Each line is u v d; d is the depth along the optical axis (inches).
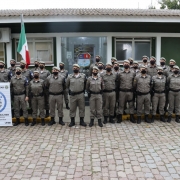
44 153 193.9
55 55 358.6
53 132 243.4
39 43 358.6
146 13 340.5
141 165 172.2
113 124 269.0
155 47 366.3
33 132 244.4
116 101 279.6
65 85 263.0
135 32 357.4
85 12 339.6
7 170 166.9
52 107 264.5
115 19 322.0
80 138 226.1
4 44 354.9
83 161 179.2
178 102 271.0
